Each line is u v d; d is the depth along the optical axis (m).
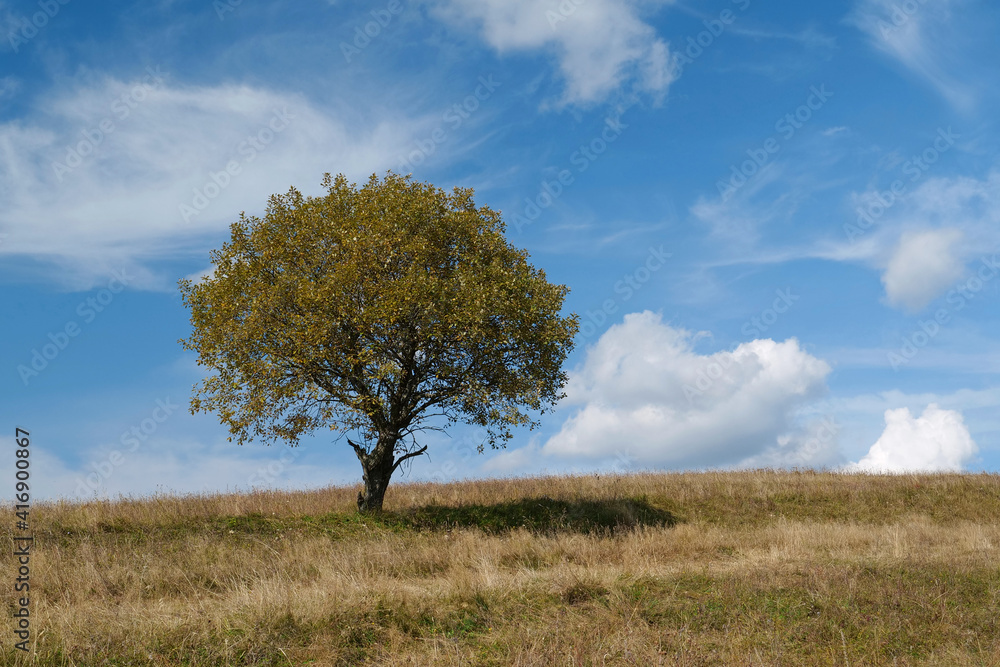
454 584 10.21
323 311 16.67
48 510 16.48
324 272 17.67
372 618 8.70
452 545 14.27
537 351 17.92
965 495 22.92
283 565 12.66
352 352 17.38
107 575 11.57
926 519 20.44
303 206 17.77
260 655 7.67
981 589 10.32
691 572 11.20
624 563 12.55
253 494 20.73
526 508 19.88
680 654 7.61
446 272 18.16
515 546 14.14
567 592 9.86
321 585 10.45
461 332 16.83
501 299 17.11
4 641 7.87
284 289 17.02
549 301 17.78
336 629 8.36
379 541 15.45
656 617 9.05
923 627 8.62
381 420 18.17
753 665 7.28
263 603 8.87
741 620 8.92
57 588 11.01
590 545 14.38
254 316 16.55
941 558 12.29
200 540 14.67
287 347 17.11
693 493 22.31
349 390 17.83
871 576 10.91
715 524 19.81
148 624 8.44
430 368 18.22
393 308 16.33
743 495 22.45
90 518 15.71
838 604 9.45
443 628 8.65
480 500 20.83
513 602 9.45
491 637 8.27
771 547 13.71
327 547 14.37
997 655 7.66
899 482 24.28
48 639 8.02
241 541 15.28
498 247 18.58
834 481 24.42
